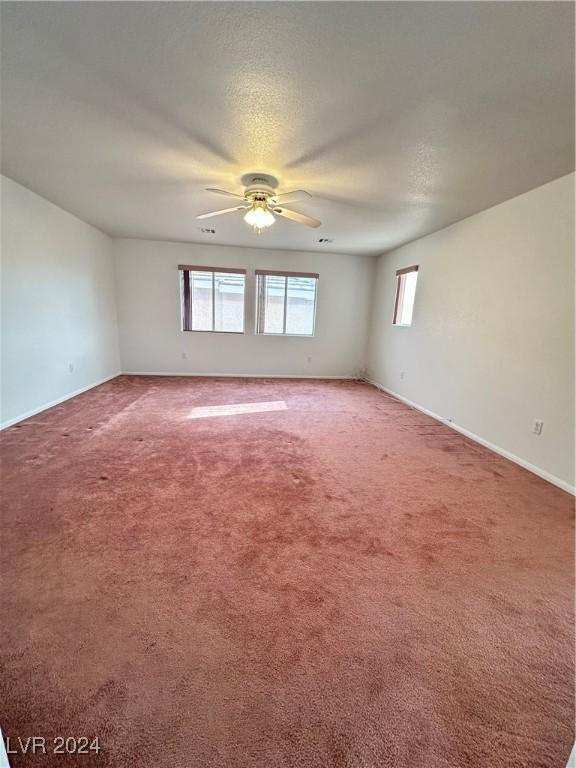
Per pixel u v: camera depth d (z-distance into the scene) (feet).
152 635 4.19
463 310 11.82
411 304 16.28
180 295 18.75
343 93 5.38
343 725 3.35
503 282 10.03
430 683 3.76
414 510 7.06
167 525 6.25
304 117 6.07
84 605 4.57
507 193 9.30
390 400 16.15
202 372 19.89
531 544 6.13
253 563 5.41
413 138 6.66
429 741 3.25
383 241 15.65
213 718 3.37
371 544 5.97
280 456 9.45
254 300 19.40
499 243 10.18
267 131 6.56
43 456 8.93
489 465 9.37
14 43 4.53
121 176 9.15
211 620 4.42
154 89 5.46
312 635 4.27
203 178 8.97
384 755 3.14
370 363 20.42
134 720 3.33
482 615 4.65
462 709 3.52
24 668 3.76
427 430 12.05
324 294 19.88
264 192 8.79
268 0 3.79
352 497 7.47
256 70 4.93
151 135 6.90
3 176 9.89
